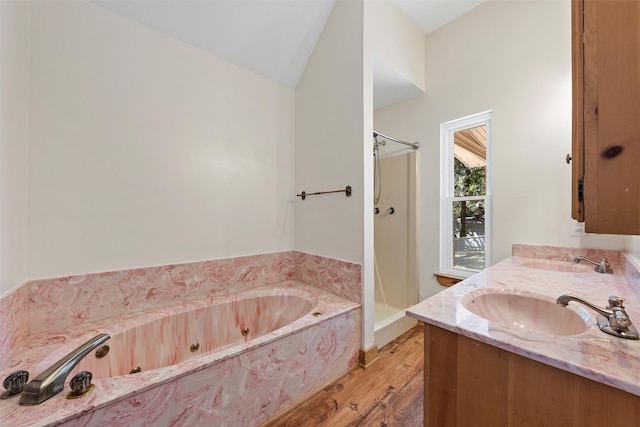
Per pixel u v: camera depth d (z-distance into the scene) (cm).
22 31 123
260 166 223
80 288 145
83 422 84
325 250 211
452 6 225
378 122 295
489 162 224
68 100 141
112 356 139
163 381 100
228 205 205
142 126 165
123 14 157
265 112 226
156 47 170
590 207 56
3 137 109
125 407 92
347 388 158
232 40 192
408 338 220
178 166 180
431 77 254
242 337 195
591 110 57
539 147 193
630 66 52
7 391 89
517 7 204
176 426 104
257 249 221
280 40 206
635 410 54
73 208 143
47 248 135
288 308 207
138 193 164
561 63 185
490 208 224
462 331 78
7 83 112
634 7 52
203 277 191
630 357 61
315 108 220
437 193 251
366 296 182
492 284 126
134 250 163
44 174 134
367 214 183
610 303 79
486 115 225
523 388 69
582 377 60
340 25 197
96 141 150
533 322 108
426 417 89
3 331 106
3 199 109
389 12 211
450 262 253
